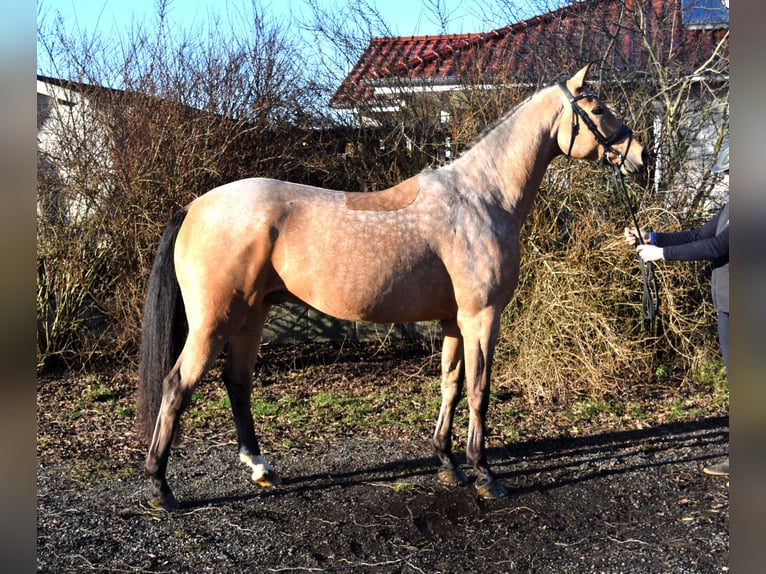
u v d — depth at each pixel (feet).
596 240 19.58
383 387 19.79
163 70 21.01
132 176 19.98
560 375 18.28
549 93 12.37
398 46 25.40
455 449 14.64
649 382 19.84
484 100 21.97
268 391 19.36
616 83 22.81
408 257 11.44
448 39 25.14
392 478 12.91
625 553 9.86
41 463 13.53
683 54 24.62
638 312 20.21
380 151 23.70
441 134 23.16
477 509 11.53
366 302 11.49
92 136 20.68
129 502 11.57
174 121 20.56
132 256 20.36
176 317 11.87
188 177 20.57
